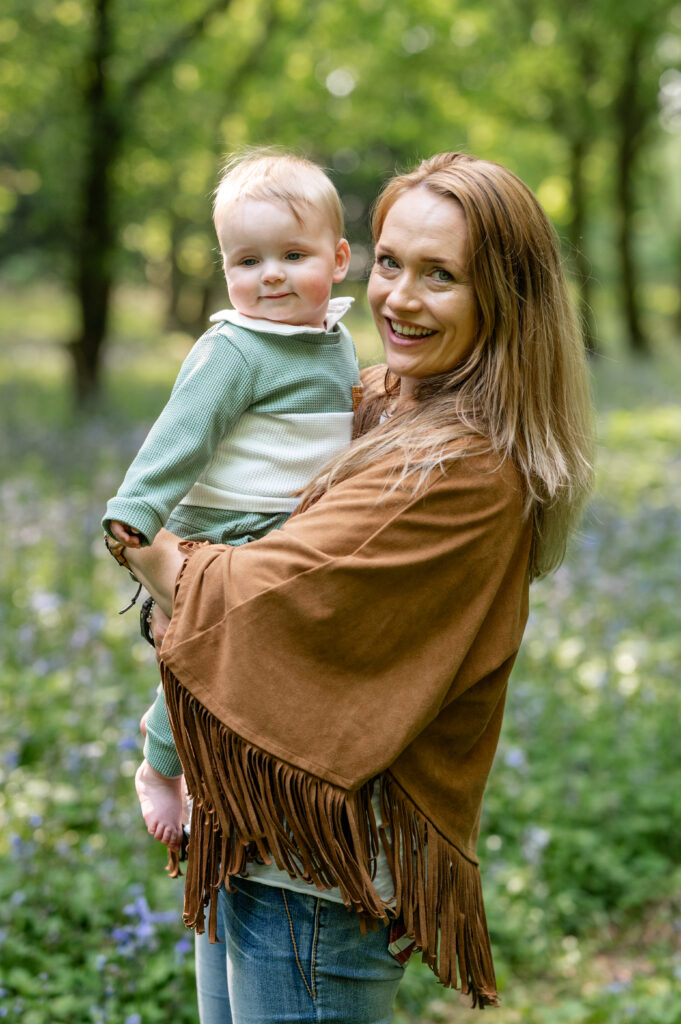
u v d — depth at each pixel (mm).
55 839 3646
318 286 1993
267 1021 1833
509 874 3773
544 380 1817
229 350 1901
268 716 1692
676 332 31844
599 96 23500
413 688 1714
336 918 1787
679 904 3834
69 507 7816
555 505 1862
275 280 1959
